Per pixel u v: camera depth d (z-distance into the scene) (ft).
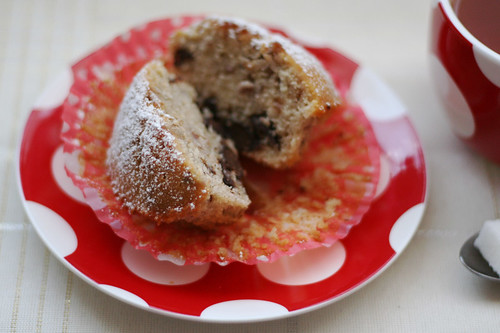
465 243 0.90
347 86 1.02
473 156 0.99
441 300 0.86
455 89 0.90
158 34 1.02
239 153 0.97
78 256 0.84
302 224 0.90
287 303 0.83
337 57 1.03
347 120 0.99
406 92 1.06
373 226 0.90
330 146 0.98
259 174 0.97
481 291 0.87
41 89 1.03
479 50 0.84
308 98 0.91
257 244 0.87
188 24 1.04
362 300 0.86
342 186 0.94
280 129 0.95
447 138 1.01
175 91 0.94
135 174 0.85
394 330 0.84
